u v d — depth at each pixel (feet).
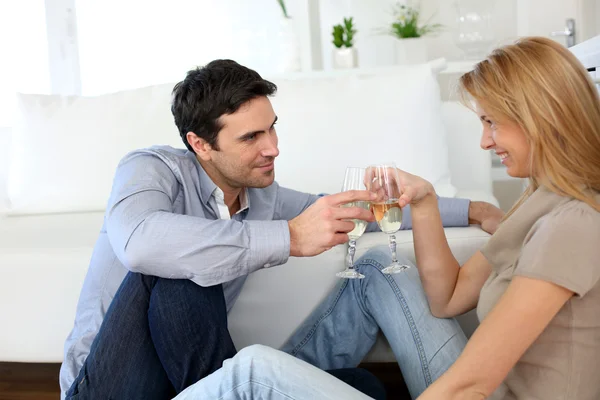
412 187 4.59
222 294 4.81
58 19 12.08
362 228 4.66
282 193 6.00
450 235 5.87
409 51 11.00
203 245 4.41
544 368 3.43
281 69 10.71
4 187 9.45
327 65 12.92
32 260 6.33
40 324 6.40
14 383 7.61
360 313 5.32
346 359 5.45
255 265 4.51
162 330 4.44
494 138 3.77
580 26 12.03
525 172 3.77
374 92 7.85
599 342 3.37
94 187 8.16
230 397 3.78
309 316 5.71
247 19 12.42
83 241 6.77
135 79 12.71
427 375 4.64
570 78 3.44
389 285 5.02
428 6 12.61
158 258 4.44
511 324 3.22
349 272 4.89
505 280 3.80
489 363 3.22
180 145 8.13
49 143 8.32
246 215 5.62
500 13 12.59
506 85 3.55
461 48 11.65
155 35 12.61
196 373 4.46
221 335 4.53
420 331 4.74
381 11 12.64
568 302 3.33
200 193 5.28
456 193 7.59
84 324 5.24
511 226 3.73
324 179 7.75
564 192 3.48
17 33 12.01
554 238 3.24
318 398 3.59
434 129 7.72
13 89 12.07
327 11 12.78
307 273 5.87
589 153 3.42
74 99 8.56
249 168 5.08
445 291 4.65
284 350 5.58
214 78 4.90
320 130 7.81
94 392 4.56
